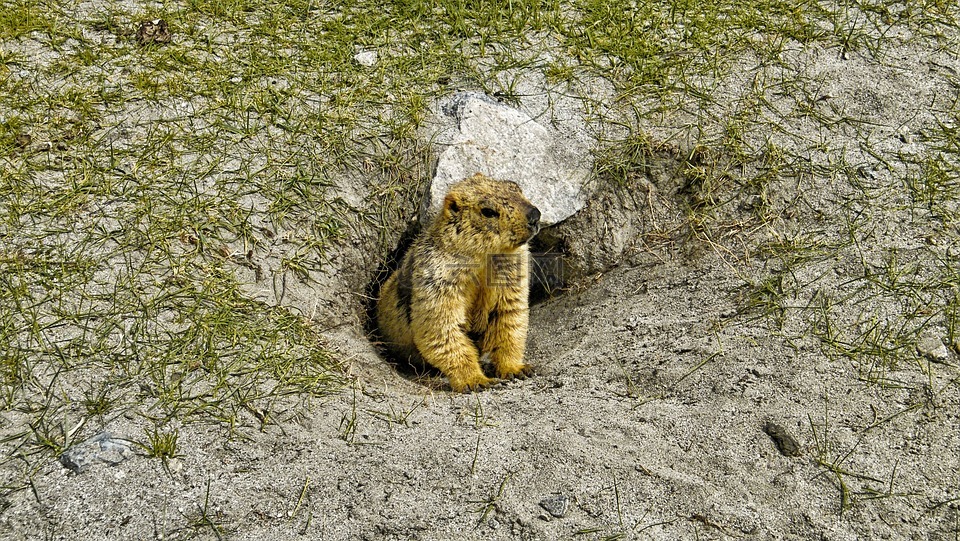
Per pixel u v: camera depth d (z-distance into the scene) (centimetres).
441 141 652
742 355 490
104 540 385
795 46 720
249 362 488
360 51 721
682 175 648
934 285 512
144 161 613
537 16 742
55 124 631
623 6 752
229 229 585
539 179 644
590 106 681
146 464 416
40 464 418
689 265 605
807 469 417
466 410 484
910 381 456
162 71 685
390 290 596
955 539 383
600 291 632
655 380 490
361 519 394
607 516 396
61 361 471
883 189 597
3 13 710
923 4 746
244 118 654
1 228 552
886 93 674
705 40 723
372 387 507
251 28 733
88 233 556
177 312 516
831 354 478
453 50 718
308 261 591
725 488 409
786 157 631
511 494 407
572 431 448
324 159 641
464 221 532
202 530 389
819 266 547
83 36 710
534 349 599
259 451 429
